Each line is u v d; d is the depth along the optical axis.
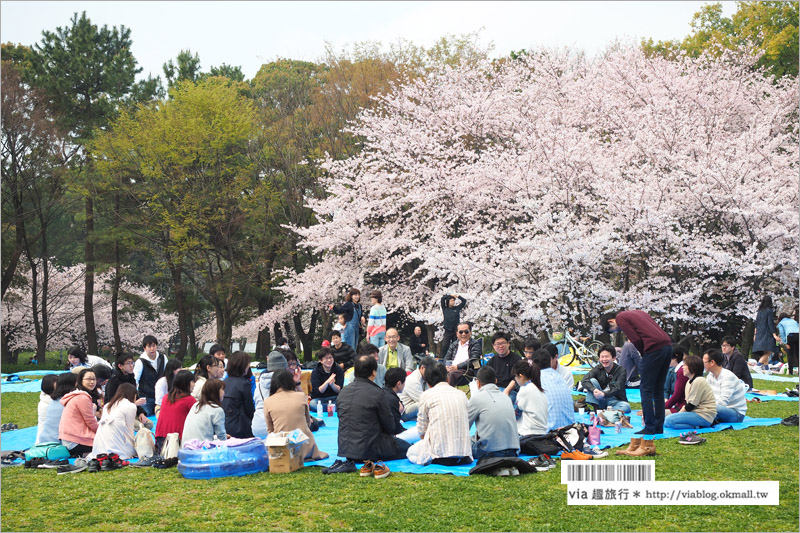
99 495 6.74
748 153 19.59
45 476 7.64
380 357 12.64
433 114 24.12
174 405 8.48
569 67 27.14
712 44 26.39
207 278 31.03
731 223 19.39
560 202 20.20
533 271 19.66
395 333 12.70
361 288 25.17
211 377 10.22
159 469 7.90
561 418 8.80
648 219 18.02
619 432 9.41
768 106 23.69
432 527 5.58
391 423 7.87
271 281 29.38
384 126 24.02
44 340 31.50
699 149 19.59
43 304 31.58
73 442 8.38
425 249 21.58
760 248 19.14
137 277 40.66
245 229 31.16
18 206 29.39
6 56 34.75
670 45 31.81
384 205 24.03
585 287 18.20
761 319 16.56
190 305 36.16
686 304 18.56
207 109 28.38
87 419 8.54
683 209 19.47
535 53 25.95
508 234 21.25
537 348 10.66
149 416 11.19
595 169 19.64
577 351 16.78
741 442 8.60
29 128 28.56
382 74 29.17
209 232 29.38
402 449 8.02
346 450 7.66
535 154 20.22
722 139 21.77
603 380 10.47
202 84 30.23
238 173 29.41
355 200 24.16
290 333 33.50
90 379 8.95
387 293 25.44
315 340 36.84
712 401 9.53
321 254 29.28
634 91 23.50
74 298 40.78
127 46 36.38
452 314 15.73
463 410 7.73
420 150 22.86
